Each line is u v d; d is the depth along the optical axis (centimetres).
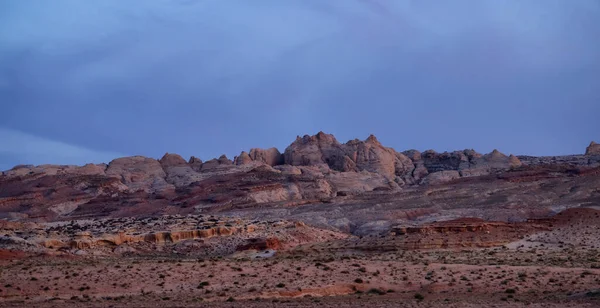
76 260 13212
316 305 8331
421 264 11531
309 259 12562
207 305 8412
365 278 10344
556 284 9919
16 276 10562
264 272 10800
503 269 11075
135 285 10181
